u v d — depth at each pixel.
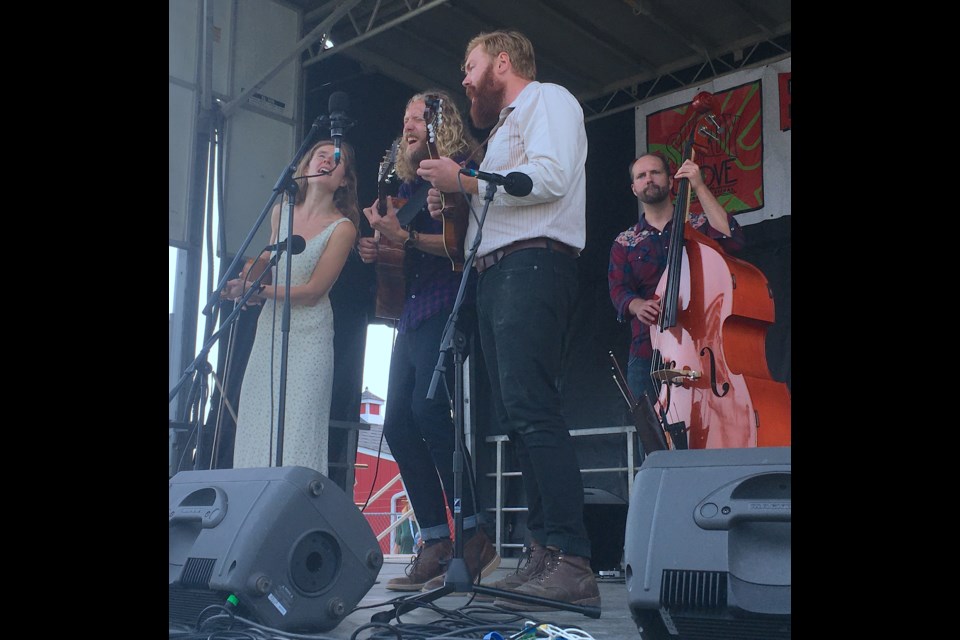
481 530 2.89
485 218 2.21
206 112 4.67
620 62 5.39
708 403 3.05
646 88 5.54
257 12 5.04
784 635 1.36
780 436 2.98
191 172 4.64
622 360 5.34
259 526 1.79
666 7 4.87
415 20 5.11
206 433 4.13
